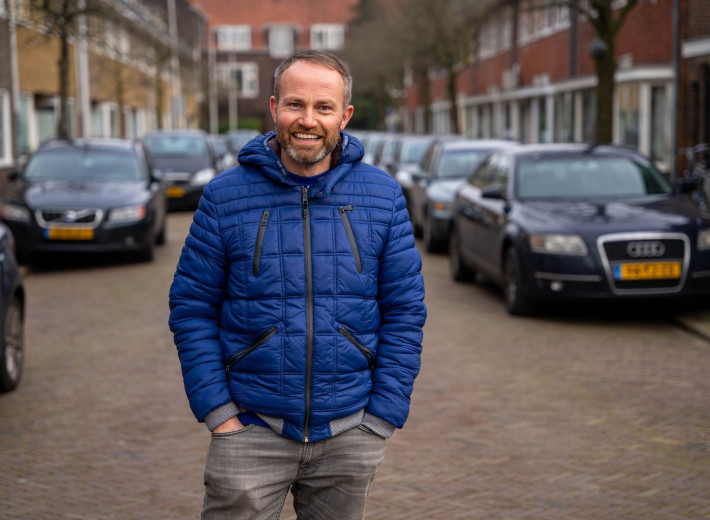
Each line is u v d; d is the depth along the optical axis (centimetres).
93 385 663
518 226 909
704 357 741
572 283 859
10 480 467
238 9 7981
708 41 1828
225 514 275
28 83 2527
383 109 5294
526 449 511
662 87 2097
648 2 2222
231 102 7100
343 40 7469
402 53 3419
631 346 786
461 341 809
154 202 1368
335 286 268
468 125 4519
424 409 594
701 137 1930
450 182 1500
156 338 832
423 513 419
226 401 268
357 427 274
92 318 930
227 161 2789
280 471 274
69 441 533
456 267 1167
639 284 854
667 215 886
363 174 279
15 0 2134
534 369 703
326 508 285
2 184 2272
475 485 455
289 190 271
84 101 2708
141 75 3822
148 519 415
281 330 265
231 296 272
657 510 421
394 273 278
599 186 980
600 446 516
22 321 673
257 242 268
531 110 3369
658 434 537
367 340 273
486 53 4081
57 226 1260
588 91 2689
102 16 2041
